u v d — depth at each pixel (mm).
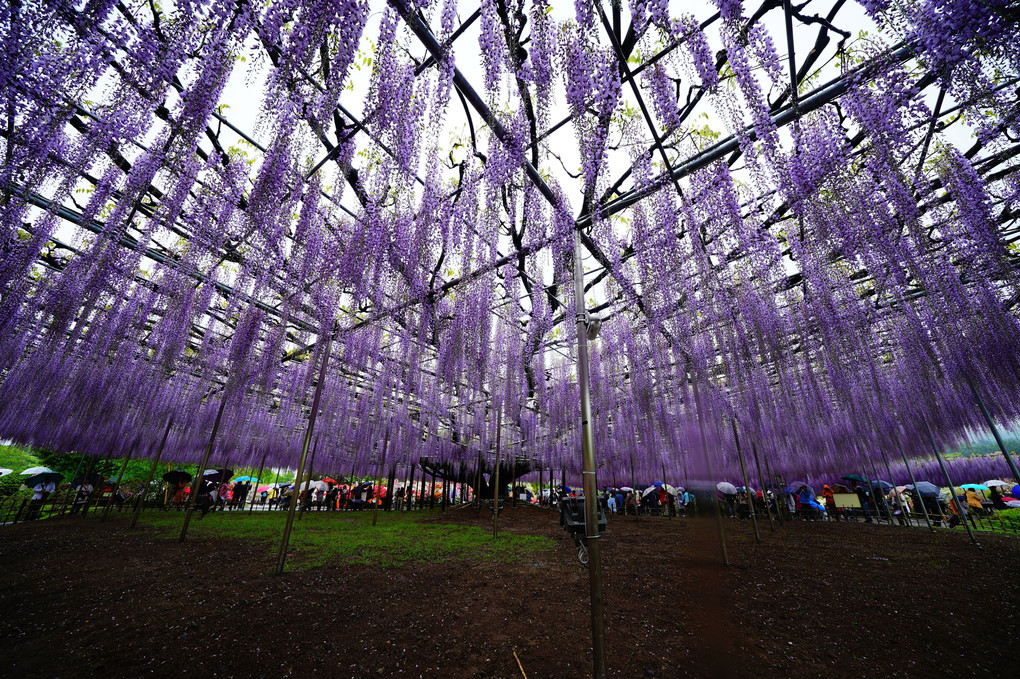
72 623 3662
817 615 3910
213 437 8047
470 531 9914
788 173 3232
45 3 1888
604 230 4520
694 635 3473
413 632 3529
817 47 2762
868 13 2303
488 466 15328
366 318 6578
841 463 14336
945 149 3695
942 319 5711
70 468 18312
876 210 3670
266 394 9625
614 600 4367
